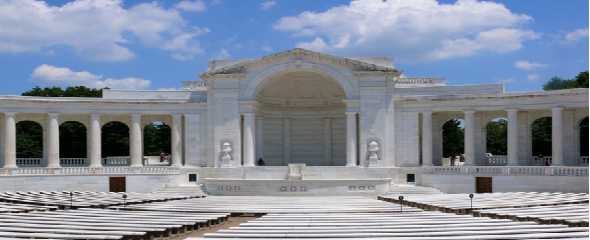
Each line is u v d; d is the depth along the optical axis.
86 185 58.16
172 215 36.09
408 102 60.66
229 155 60.91
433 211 38.00
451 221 31.23
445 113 65.31
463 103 59.12
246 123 61.28
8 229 29.16
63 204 41.59
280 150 68.81
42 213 36.22
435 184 57.44
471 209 38.31
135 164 62.41
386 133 59.81
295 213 38.56
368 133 59.69
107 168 58.94
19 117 63.31
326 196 53.91
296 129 69.44
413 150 60.50
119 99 61.84
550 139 86.19
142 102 62.38
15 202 44.38
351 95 60.22
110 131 95.12
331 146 68.38
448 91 62.31
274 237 27.17
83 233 28.59
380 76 59.84
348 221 32.34
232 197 51.38
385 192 55.19
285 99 68.56
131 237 28.94
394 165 60.44
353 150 60.22
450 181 56.91
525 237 26.12
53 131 60.62
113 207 40.84
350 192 54.53
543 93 55.56
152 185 58.91
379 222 31.47
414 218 33.22
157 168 60.34
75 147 93.12
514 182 54.59
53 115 60.72
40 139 97.19
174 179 60.84
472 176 56.12
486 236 26.12
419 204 42.00
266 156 68.31
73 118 65.94
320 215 35.53
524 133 61.97
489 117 63.69
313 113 69.12
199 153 62.84
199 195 54.06
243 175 58.94
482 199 43.88
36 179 56.56
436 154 65.81
